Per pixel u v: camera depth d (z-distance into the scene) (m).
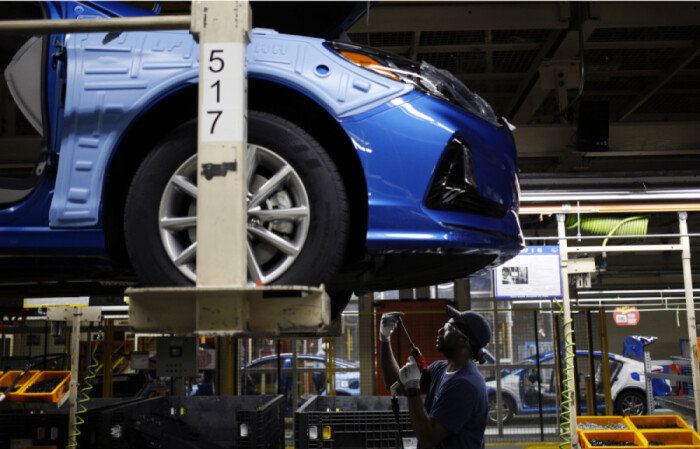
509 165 2.87
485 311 10.46
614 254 16.34
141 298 1.72
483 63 9.32
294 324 1.70
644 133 9.62
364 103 2.42
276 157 2.31
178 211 2.35
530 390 10.22
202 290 1.61
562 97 8.73
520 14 7.56
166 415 6.29
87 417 5.41
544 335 10.43
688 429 5.38
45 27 1.75
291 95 2.53
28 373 5.70
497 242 2.70
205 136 1.69
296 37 2.49
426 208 2.46
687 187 5.26
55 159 2.46
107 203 2.40
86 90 2.40
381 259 2.84
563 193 5.25
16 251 2.42
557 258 6.80
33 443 5.01
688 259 5.59
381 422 5.35
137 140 2.54
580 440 5.32
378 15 7.52
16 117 8.73
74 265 2.70
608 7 7.50
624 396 11.12
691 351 5.64
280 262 2.29
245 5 1.73
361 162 2.40
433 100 2.54
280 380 10.12
